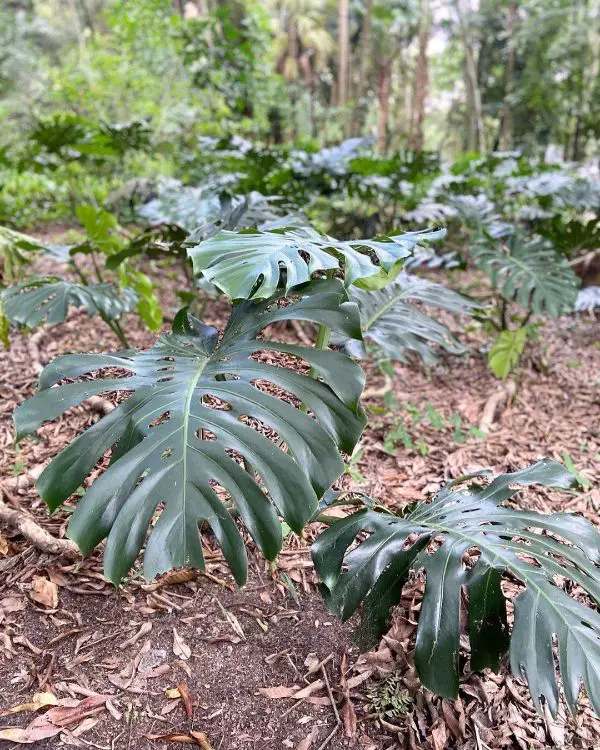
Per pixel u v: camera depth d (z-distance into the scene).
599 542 1.32
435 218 5.32
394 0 11.98
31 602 1.62
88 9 15.63
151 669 1.45
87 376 1.94
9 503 1.97
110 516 1.14
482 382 3.42
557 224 4.17
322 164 5.29
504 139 12.91
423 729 1.35
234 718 1.35
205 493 1.13
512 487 2.37
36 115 7.91
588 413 3.13
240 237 1.44
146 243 2.49
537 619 1.13
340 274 1.66
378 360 3.10
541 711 1.06
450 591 1.19
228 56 7.70
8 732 1.27
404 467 2.49
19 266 3.06
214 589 1.71
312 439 1.23
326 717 1.37
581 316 4.86
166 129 7.40
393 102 16.58
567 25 11.36
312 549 1.37
